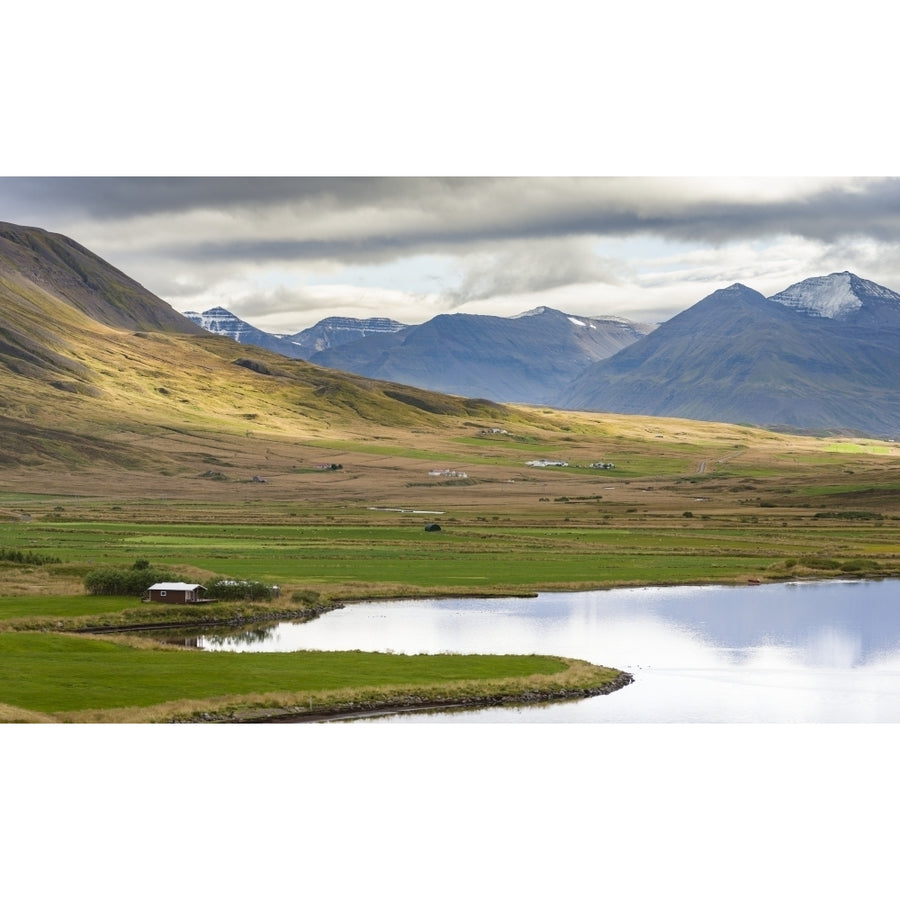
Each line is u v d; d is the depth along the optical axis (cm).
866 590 14612
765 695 8462
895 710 7925
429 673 8638
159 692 7556
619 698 8288
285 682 8100
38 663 8312
